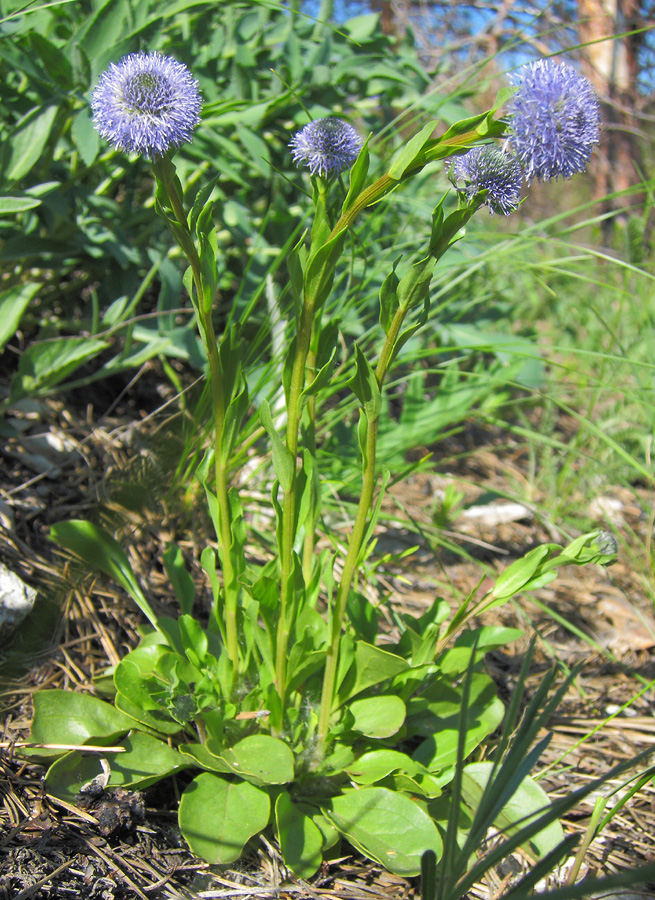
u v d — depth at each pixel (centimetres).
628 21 76
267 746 20
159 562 30
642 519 41
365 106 42
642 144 69
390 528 37
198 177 35
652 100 78
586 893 12
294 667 20
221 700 21
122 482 31
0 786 20
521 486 43
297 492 18
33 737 20
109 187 33
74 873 18
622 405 44
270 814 20
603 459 42
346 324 33
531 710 16
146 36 30
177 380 33
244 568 21
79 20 33
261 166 33
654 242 47
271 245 38
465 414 38
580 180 83
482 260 34
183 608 24
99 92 15
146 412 37
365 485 17
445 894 15
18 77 33
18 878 17
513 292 56
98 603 26
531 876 15
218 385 18
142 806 19
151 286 39
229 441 18
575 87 14
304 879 19
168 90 15
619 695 28
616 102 74
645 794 23
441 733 22
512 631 23
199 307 17
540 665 30
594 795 23
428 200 43
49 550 28
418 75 42
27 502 29
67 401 35
